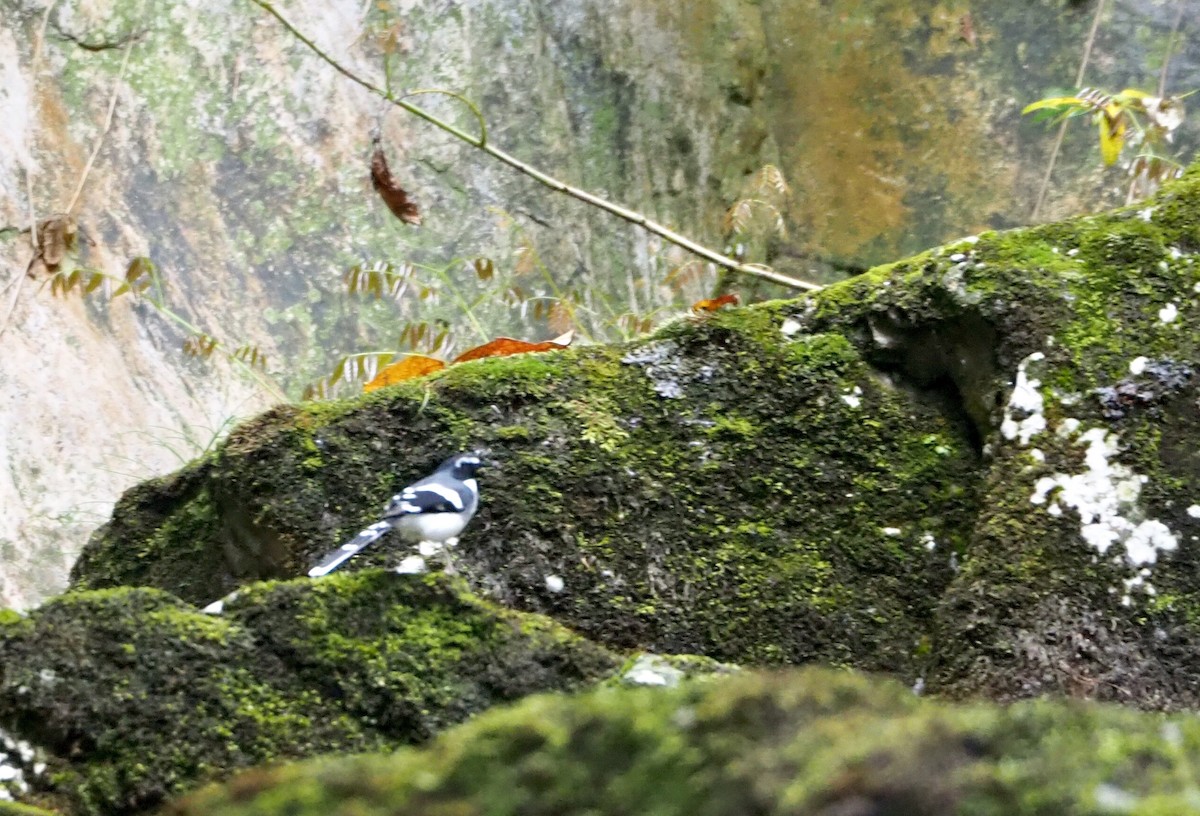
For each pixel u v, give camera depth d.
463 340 6.62
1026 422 2.98
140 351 6.07
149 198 6.38
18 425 5.59
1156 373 2.97
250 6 6.90
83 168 6.23
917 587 3.05
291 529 3.16
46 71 6.28
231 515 3.37
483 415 3.29
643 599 3.05
